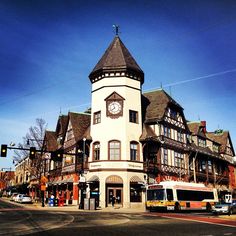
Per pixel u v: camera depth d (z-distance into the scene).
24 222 18.92
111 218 22.47
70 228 16.12
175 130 46.00
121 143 38.31
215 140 63.84
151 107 45.00
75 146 44.16
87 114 49.19
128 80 40.62
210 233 14.80
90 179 38.03
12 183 103.75
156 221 20.62
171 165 43.66
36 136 54.25
